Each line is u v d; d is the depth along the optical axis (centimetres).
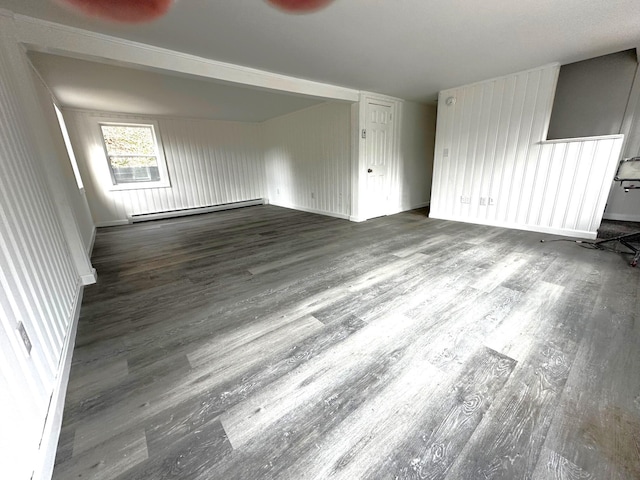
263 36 232
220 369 142
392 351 152
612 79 383
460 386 127
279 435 107
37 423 96
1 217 108
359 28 222
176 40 235
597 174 317
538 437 102
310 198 589
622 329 163
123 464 97
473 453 97
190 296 222
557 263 263
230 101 450
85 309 205
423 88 419
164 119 561
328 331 172
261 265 286
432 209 488
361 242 356
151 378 137
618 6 201
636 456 94
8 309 94
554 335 160
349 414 115
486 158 402
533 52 286
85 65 274
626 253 282
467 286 224
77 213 318
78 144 484
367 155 466
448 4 193
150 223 538
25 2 175
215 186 651
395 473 92
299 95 377
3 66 171
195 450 101
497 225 411
